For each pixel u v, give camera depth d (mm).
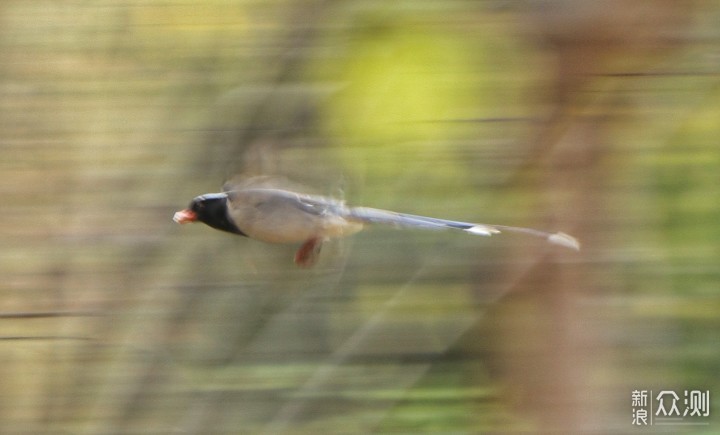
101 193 12469
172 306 12500
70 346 12383
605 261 11305
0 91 12531
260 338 12523
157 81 12758
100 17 12797
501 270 11562
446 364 12062
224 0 12859
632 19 11047
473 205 11680
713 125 11859
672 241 11750
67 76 12664
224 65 12828
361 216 9680
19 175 12391
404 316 12047
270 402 12227
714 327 11898
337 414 12086
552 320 11406
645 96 11406
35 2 12758
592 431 11398
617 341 11594
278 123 12570
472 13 12094
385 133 12211
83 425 12289
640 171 11602
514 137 11586
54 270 12273
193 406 12336
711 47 11422
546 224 11344
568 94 11328
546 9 11250
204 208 9789
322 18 12828
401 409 11922
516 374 11625
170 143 12602
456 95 12047
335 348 12414
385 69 12609
